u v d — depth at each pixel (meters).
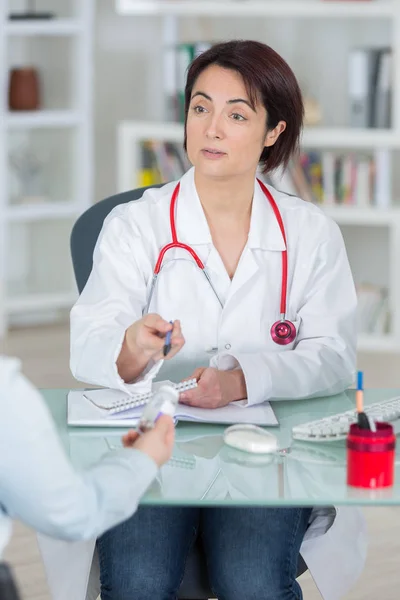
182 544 2.25
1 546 1.62
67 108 6.84
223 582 2.20
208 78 2.43
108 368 2.26
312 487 1.82
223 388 2.28
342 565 2.43
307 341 2.52
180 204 2.56
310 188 6.19
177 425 2.19
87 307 2.45
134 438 1.86
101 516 1.66
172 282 2.53
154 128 6.36
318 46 6.58
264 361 2.37
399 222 6.10
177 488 1.82
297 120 2.55
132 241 2.54
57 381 5.55
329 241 2.62
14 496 1.58
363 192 6.17
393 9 5.98
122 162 6.43
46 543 2.36
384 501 1.75
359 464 1.81
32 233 6.99
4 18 6.32
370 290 6.37
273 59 2.45
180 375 2.53
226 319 2.52
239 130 2.43
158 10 6.29
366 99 6.16
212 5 6.22
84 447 2.01
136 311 2.50
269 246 2.55
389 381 5.55
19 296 6.86
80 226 2.79
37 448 1.55
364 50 6.13
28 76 6.63
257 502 1.75
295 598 2.22
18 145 6.84
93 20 6.98
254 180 2.57
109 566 2.20
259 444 2.00
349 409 2.33
